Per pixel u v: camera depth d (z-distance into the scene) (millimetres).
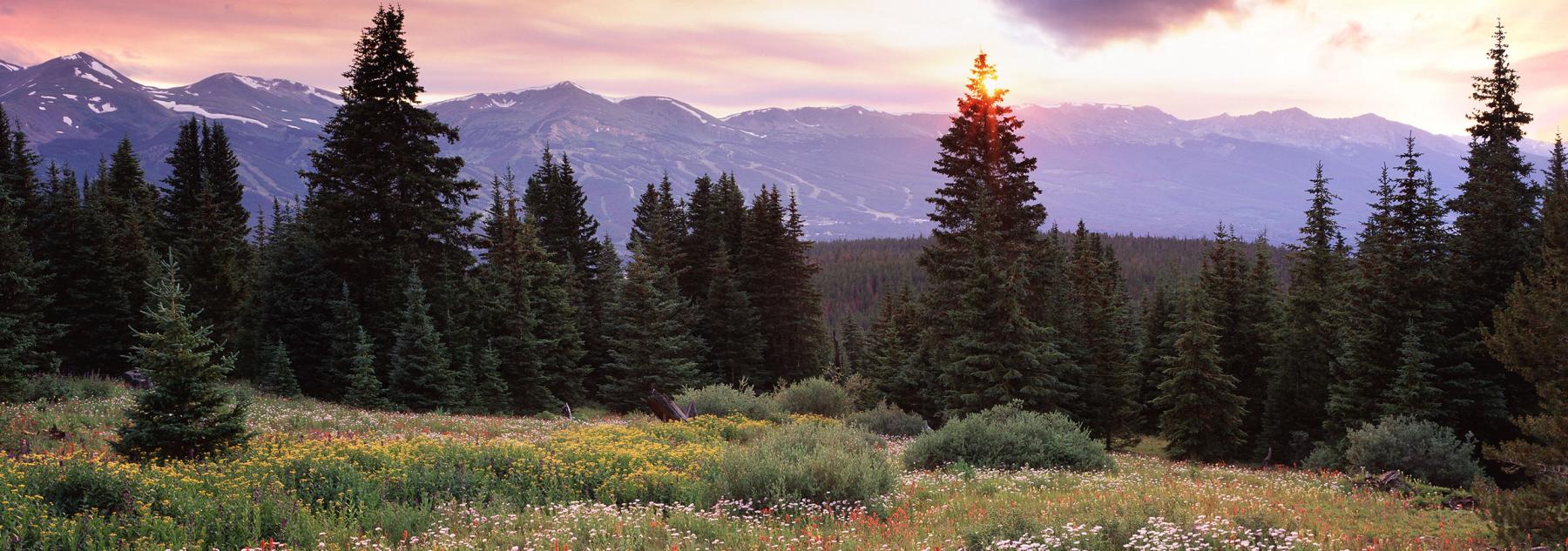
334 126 36562
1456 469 18047
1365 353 31750
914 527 10680
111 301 41219
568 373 44500
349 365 34375
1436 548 10031
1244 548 8664
